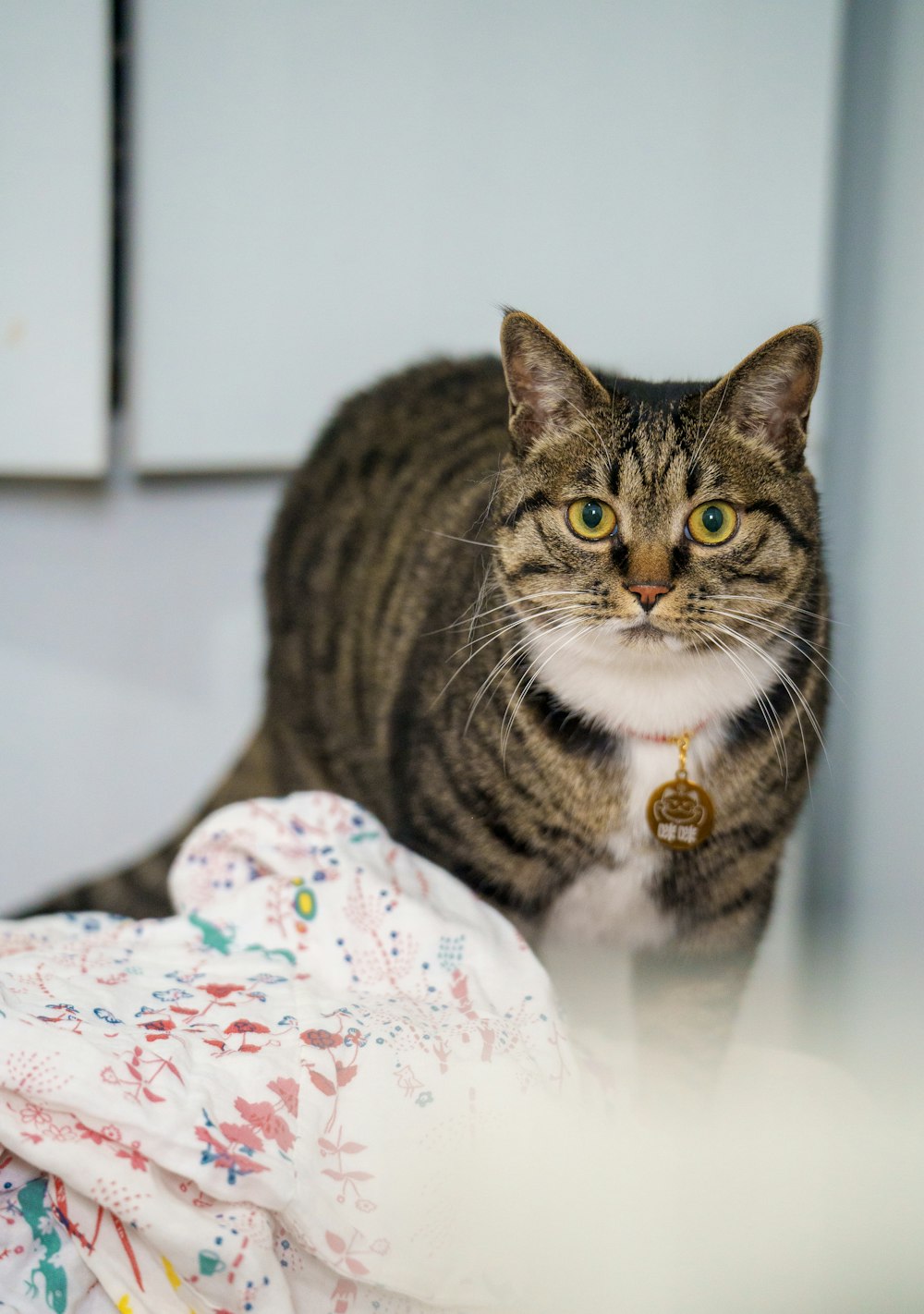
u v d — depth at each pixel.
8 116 1.79
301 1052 0.88
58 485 1.98
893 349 1.75
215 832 1.19
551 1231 0.87
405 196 1.81
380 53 1.78
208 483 2.00
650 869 1.24
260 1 1.79
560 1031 1.01
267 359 1.89
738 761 1.19
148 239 1.86
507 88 1.75
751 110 1.67
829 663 1.32
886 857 1.77
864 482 1.80
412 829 1.30
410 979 1.04
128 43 1.81
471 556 1.32
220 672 2.06
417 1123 0.87
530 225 1.78
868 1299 0.88
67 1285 0.79
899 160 1.72
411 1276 0.82
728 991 1.32
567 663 1.17
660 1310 0.85
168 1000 0.95
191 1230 0.77
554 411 1.18
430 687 1.28
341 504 1.65
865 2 1.72
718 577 1.12
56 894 1.74
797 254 1.68
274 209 1.85
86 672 2.05
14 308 1.84
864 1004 1.74
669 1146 1.02
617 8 1.69
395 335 1.85
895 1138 1.06
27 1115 0.78
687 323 1.74
